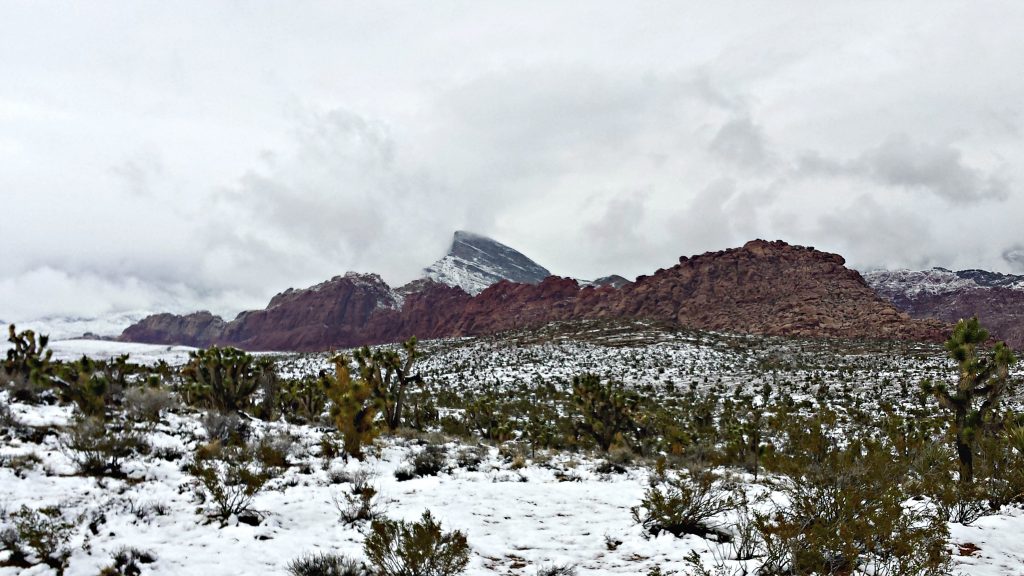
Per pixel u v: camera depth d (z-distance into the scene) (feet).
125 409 49.08
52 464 28.35
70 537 20.08
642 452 73.31
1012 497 29.63
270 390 67.21
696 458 66.03
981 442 35.86
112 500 24.36
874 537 19.65
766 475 46.96
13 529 19.54
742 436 63.62
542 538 25.52
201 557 20.10
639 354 382.01
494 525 27.35
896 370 272.51
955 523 26.07
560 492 35.91
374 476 37.29
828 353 374.43
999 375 38.19
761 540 23.16
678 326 517.14
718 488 33.99
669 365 344.08
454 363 405.80
